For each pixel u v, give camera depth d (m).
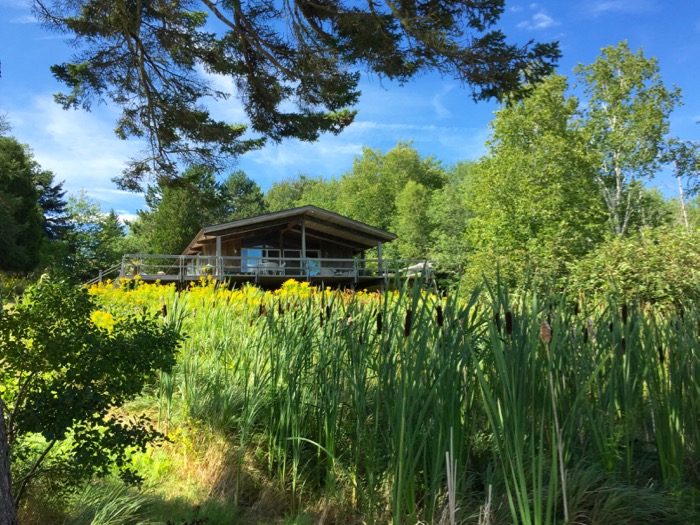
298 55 6.53
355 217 55.19
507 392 2.48
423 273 3.37
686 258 7.95
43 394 2.80
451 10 5.32
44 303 2.90
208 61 6.96
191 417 4.39
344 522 3.31
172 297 8.90
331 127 7.34
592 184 23.19
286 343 4.06
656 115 22.28
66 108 7.22
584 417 3.06
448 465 2.43
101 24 6.43
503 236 22.83
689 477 3.10
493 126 23.59
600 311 4.12
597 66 22.95
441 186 55.00
